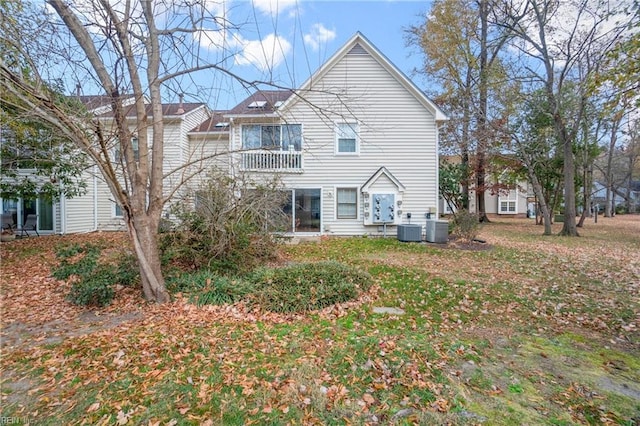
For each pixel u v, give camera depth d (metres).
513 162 17.67
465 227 11.77
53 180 10.77
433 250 10.27
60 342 3.87
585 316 4.72
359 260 8.63
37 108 3.95
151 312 4.83
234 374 3.10
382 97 12.99
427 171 13.11
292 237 11.38
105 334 4.05
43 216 13.27
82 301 4.95
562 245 11.48
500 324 4.45
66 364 3.32
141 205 5.10
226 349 3.63
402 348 3.60
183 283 5.64
